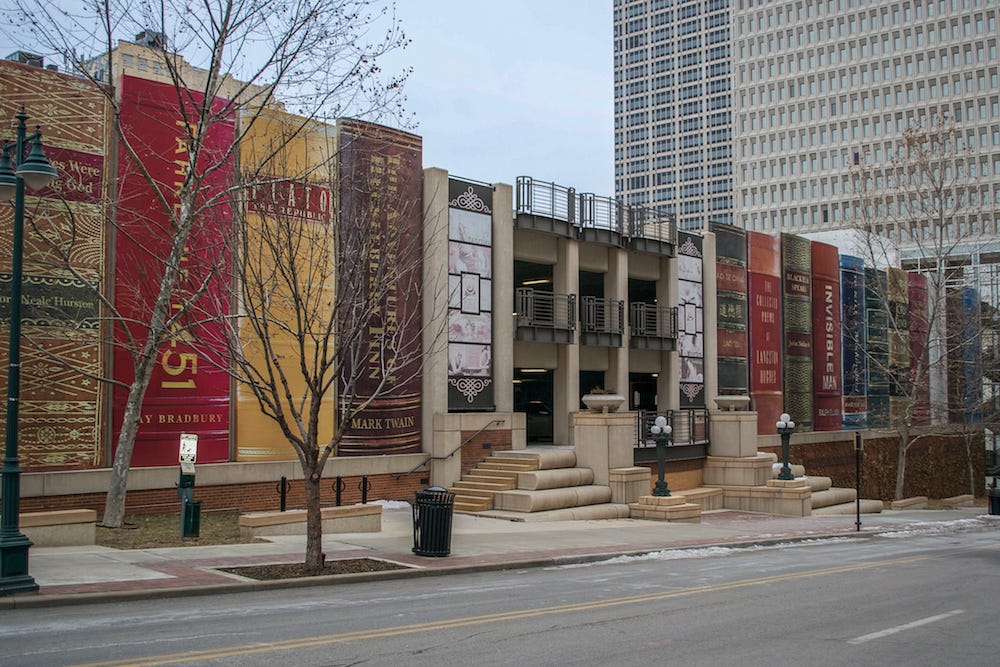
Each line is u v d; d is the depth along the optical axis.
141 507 19.67
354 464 23.75
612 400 27.36
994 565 18.16
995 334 52.12
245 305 16.17
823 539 24.59
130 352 19.89
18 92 18.48
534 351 30.12
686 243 35.62
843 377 42.91
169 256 17.61
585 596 12.41
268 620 9.90
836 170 114.00
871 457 44.59
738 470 33.31
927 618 11.28
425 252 25.86
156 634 8.95
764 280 38.75
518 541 19.05
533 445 30.36
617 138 170.88
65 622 9.59
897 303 47.56
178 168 20.58
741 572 16.00
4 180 11.32
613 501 26.84
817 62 116.69
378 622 9.91
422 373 26.09
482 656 8.31
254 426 21.77
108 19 16.78
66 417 18.81
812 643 9.48
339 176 18.27
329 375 23.36
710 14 158.50
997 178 102.12
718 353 36.50
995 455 60.91
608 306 32.31
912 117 108.75
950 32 107.25
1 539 10.80
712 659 8.52
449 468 25.75
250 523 17.23
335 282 21.78
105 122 19.72
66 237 18.94
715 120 156.75
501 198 28.33
